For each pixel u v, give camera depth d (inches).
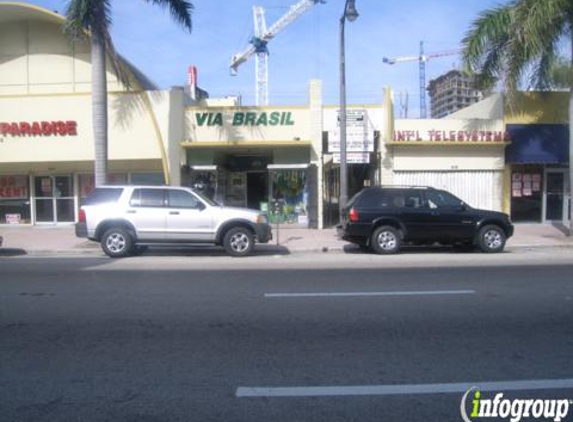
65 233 717.3
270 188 785.6
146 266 453.1
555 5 568.7
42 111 767.1
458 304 295.7
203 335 239.0
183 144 736.3
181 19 631.8
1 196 816.9
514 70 624.1
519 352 213.6
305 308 288.0
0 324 259.1
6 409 163.2
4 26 807.7
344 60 657.6
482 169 762.8
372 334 238.8
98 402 167.9
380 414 158.7
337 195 900.6
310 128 760.3
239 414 158.9
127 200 516.7
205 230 517.0
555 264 454.0
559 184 789.2
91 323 259.6
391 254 535.2
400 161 757.3
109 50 645.9
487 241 545.0
